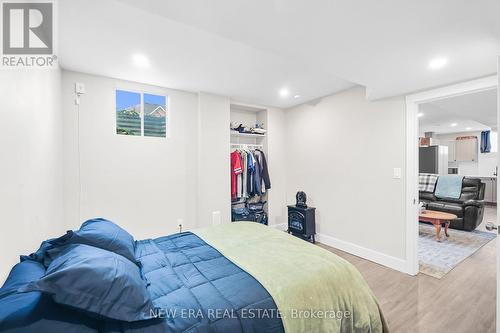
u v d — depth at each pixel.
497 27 1.47
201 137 3.46
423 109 4.69
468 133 7.77
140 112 3.19
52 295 0.87
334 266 1.51
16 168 1.25
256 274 1.39
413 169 2.70
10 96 1.21
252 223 2.55
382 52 1.83
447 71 2.15
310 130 3.98
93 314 0.94
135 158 3.07
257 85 3.19
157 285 1.28
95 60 2.42
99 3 1.56
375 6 1.30
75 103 2.69
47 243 1.40
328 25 1.49
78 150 2.71
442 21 1.43
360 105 3.20
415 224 2.71
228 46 2.16
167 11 1.37
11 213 1.17
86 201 2.76
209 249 1.82
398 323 1.89
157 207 3.23
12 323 0.80
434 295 2.28
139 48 2.18
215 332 1.01
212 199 3.56
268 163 4.36
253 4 1.30
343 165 3.44
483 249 3.50
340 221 3.48
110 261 1.11
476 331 1.79
